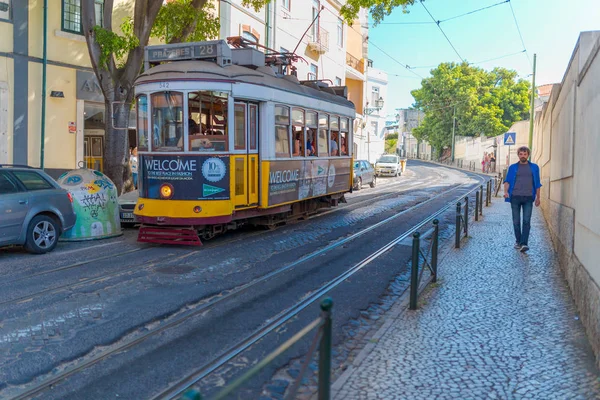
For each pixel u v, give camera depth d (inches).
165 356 202.2
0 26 558.6
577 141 293.4
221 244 429.4
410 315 248.1
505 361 192.7
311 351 124.8
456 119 2413.9
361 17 1705.2
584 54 295.6
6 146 569.6
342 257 389.1
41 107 602.9
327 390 127.6
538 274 329.4
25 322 236.5
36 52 594.6
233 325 237.9
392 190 1056.2
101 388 175.2
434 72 2452.0
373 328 240.5
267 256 385.4
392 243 446.9
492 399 163.5
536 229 530.9
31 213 375.2
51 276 317.1
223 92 410.3
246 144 437.7
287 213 536.1
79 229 441.7
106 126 557.0
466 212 470.6
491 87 2342.5
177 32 585.3
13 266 344.5
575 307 257.6
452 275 327.6
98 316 246.1
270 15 1027.3
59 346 210.4
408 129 3959.2
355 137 1663.4
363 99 1720.0
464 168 2333.9
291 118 500.1
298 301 277.0
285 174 492.1
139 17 552.1
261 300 277.3
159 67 420.5
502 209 721.6
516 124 1812.3
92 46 525.3
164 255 382.6
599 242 202.1
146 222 416.2
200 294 283.9
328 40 1354.6
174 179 408.2
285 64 553.6
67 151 634.2
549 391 168.2
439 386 172.6
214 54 421.1
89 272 328.2
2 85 562.3
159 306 262.2
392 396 165.6
